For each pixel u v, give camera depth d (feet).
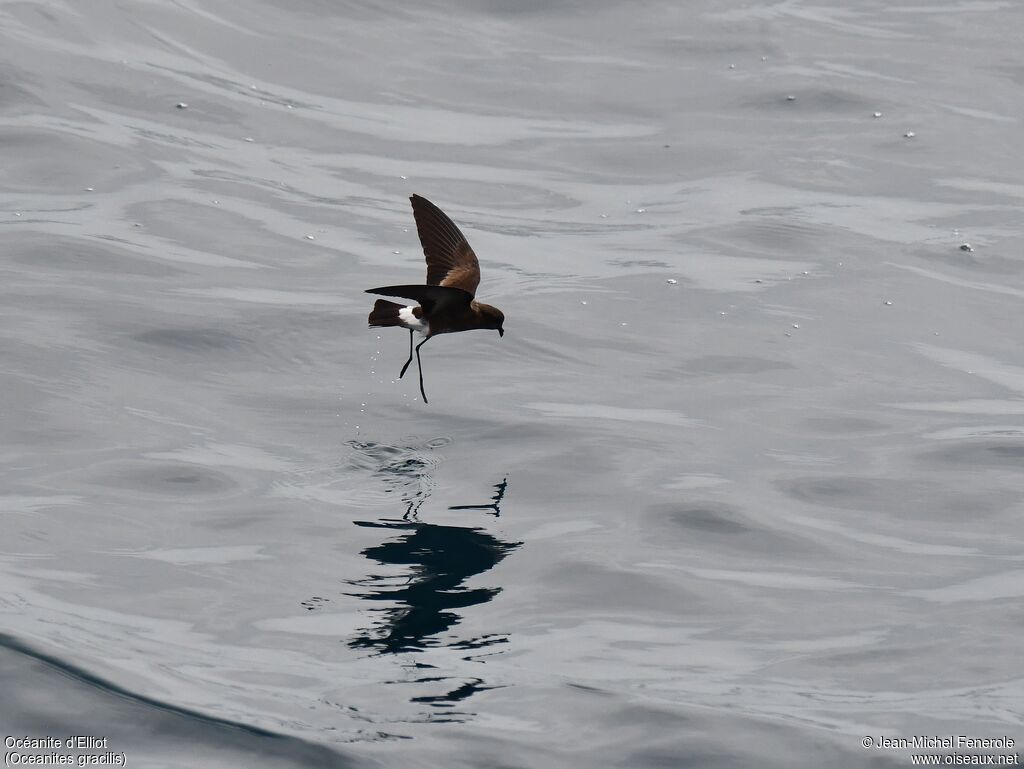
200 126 65.67
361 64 74.18
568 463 42.63
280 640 33.06
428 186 62.80
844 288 55.67
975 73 75.77
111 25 72.79
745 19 81.46
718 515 39.91
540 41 78.13
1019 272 57.11
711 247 58.70
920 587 36.68
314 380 47.14
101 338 47.85
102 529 37.42
